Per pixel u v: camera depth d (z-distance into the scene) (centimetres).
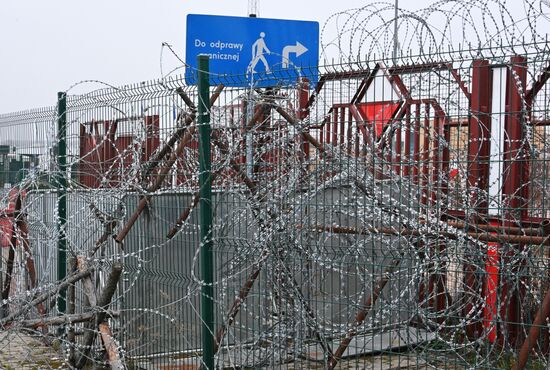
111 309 654
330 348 573
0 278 812
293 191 562
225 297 590
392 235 549
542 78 585
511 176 588
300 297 557
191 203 611
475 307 532
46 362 711
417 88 548
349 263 541
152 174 651
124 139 684
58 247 777
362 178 546
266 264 567
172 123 625
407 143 577
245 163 581
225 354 586
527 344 461
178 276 625
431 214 562
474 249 520
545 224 538
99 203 707
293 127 565
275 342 570
